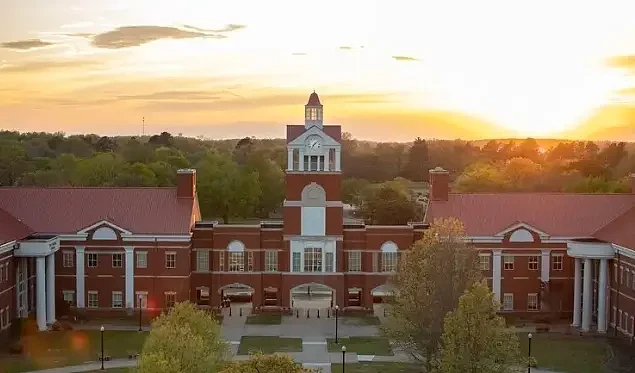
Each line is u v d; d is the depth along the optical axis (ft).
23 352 296.10
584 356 297.94
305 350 305.53
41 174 619.26
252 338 321.73
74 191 372.17
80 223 359.66
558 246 359.25
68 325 333.21
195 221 376.68
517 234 359.66
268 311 364.38
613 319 332.19
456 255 257.34
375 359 294.25
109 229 355.36
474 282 247.70
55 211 363.35
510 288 361.30
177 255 356.79
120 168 615.57
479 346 208.03
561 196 379.35
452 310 248.93
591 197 377.50
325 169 365.20
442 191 379.35
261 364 161.68
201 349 199.93
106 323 344.90
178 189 370.53
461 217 369.91
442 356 226.99
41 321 329.93
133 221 359.87
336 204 363.97
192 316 218.79
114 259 356.38
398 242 366.63
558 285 359.87
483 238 359.66
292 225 364.17
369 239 366.63
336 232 364.38
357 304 371.35
